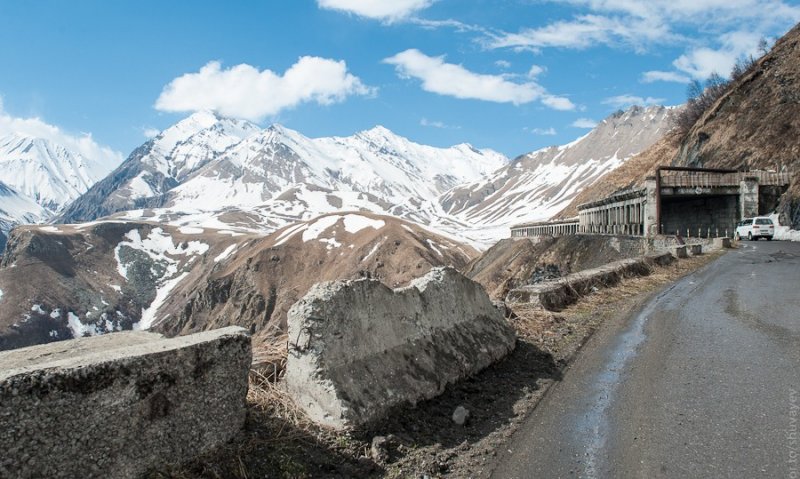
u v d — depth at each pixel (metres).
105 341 4.79
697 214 50.50
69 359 3.35
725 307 11.02
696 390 5.99
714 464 4.29
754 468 4.19
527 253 73.56
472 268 99.56
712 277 16.38
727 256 24.00
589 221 68.88
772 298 11.94
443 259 162.25
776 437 4.70
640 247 41.25
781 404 5.44
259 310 149.88
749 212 42.69
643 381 6.42
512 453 4.64
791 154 46.19
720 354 7.39
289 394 4.93
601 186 95.38
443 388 5.84
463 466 4.41
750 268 18.62
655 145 94.88
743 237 38.31
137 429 3.46
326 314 5.00
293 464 4.05
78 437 3.19
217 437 3.93
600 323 9.76
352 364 5.06
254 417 4.49
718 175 49.72
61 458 3.12
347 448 4.41
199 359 3.85
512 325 8.76
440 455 4.56
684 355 7.43
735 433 4.83
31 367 3.13
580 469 4.33
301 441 4.36
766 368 6.65
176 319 160.50
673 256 22.03
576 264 54.81
